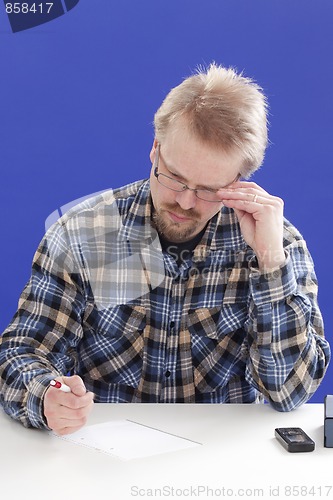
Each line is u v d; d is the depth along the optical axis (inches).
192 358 82.2
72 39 136.5
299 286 81.9
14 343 76.9
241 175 76.1
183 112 71.4
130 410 75.6
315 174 140.8
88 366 82.8
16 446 65.6
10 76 136.6
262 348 76.7
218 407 77.2
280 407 76.4
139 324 81.7
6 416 73.0
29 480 58.9
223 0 136.8
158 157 75.0
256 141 73.2
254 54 138.0
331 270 142.5
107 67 137.2
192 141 70.6
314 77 138.9
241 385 84.0
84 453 64.2
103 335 81.9
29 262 140.6
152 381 82.1
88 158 138.9
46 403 67.2
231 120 71.1
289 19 137.6
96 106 137.9
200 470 61.2
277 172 140.5
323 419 74.2
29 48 136.3
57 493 56.7
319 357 79.4
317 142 140.3
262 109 74.8
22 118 137.8
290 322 76.7
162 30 136.9
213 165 71.4
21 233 140.0
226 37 137.6
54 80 137.2
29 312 79.4
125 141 138.7
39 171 138.9
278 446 66.8
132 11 136.3
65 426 66.6
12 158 138.5
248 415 74.9
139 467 61.5
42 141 138.3
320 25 137.8
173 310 81.4
